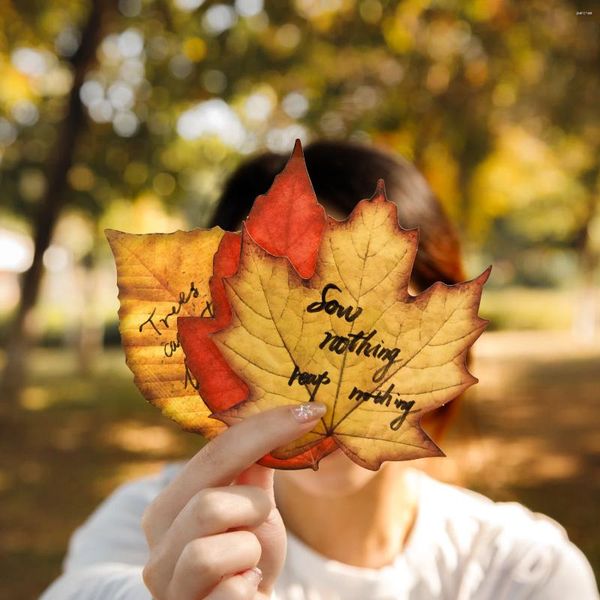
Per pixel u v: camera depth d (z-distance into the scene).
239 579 0.90
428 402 0.84
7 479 8.23
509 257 34.81
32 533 6.55
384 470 1.61
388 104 9.62
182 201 11.32
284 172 0.84
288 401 0.84
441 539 1.68
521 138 12.23
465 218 11.61
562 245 25.67
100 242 14.32
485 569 1.66
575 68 9.52
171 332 0.85
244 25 9.48
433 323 0.84
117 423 10.95
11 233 20.69
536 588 1.64
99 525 1.84
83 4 10.41
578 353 19.88
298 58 9.45
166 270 0.85
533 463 8.48
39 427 10.47
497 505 1.87
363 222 0.83
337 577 1.58
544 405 12.28
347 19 9.34
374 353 0.84
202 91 9.78
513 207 19.59
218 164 11.04
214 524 0.89
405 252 0.83
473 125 9.94
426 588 1.63
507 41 9.43
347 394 0.85
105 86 10.49
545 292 38.06
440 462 2.27
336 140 1.73
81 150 10.86
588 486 7.54
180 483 0.92
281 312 0.83
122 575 1.53
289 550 1.62
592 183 13.40
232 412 0.84
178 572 0.89
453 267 1.77
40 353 22.20
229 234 0.84
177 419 0.88
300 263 0.85
